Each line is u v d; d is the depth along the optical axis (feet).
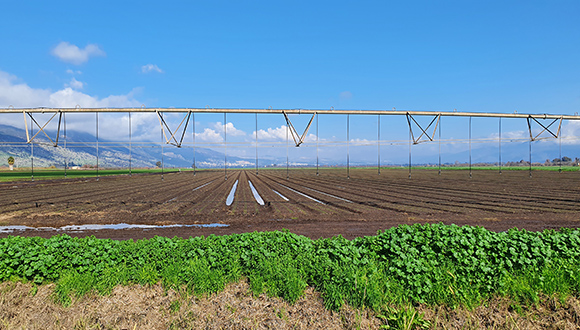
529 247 29.63
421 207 90.48
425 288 25.75
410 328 23.89
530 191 132.36
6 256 28.37
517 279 27.91
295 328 24.07
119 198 114.83
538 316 25.66
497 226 64.44
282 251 29.94
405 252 28.07
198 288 27.71
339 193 131.54
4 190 141.69
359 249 29.12
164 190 149.18
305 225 66.13
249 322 24.70
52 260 28.32
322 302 26.37
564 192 127.54
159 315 25.79
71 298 27.02
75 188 155.74
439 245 27.99
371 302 25.36
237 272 29.12
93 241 30.50
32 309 26.08
